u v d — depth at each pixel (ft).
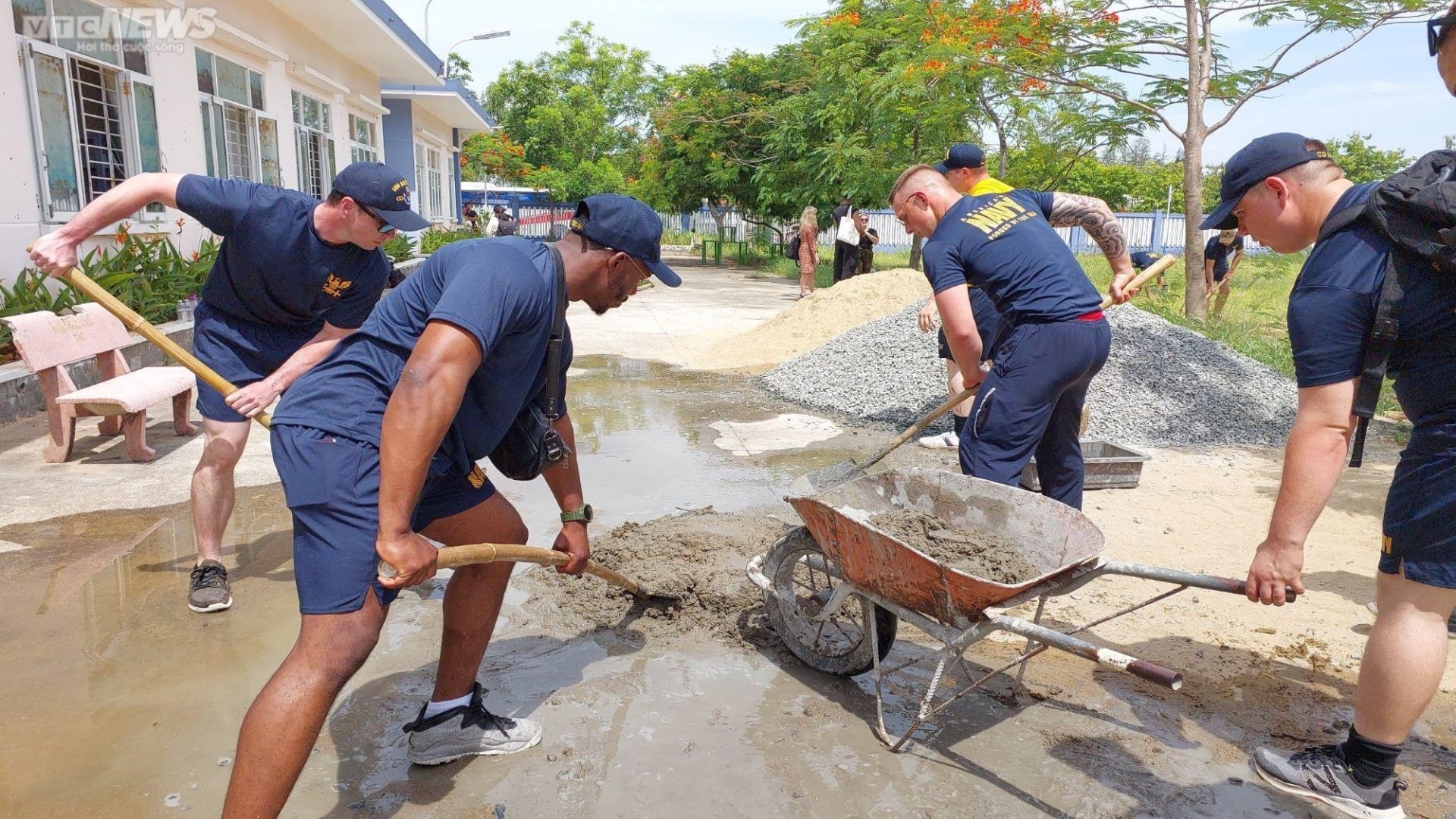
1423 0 33.12
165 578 13.60
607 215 8.52
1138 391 24.52
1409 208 7.38
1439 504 7.61
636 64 172.04
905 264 86.43
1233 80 38.99
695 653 11.77
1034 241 12.96
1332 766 8.57
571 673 11.17
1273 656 11.90
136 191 11.98
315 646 7.22
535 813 8.48
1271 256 73.10
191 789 8.66
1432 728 10.26
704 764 9.31
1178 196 128.77
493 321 7.37
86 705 10.07
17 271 25.17
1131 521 16.94
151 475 18.58
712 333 42.88
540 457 9.25
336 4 43.73
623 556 14.14
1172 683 6.89
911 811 8.64
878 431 24.13
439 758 9.14
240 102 40.01
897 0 49.98
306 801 8.59
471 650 9.21
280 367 13.38
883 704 10.59
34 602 12.70
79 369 23.47
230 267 12.78
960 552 10.34
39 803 8.39
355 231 12.21
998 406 12.78
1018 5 39.75
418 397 7.02
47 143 26.71
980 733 10.07
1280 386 25.68
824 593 12.63
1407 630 7.95
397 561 7.07
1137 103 39.47
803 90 78.95
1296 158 8.36
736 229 118.11
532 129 151.84
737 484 18.94
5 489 17.53
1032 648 10.55
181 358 12.19
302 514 7.38
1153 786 9.15
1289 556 7.95
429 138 87.61
